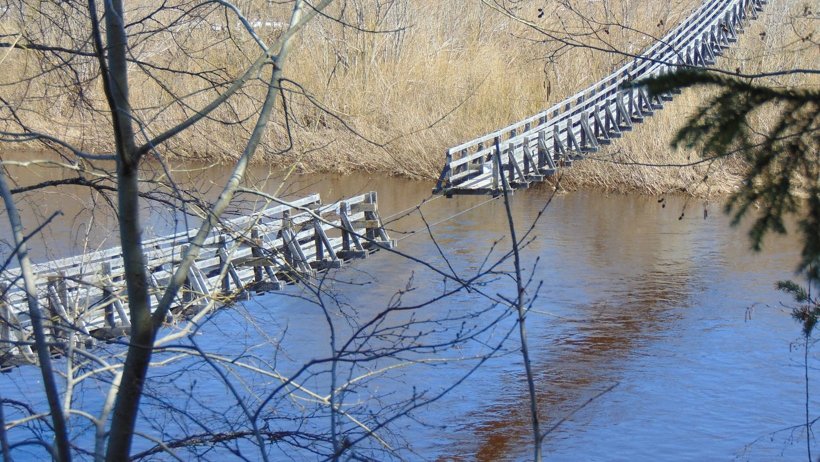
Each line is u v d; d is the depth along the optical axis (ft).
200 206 18.28
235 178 17.34
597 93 74.79
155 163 29.37
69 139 27.17
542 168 71.15
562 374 46.65
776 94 11.20
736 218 11.98
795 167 11.50
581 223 78.64
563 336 51.93
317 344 45.78
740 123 11.27
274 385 36.35
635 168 86.48
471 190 60.39
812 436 39.68
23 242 13.93
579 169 91.91
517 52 98.94
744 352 49.75
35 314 13.71
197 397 32.27
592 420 41.70
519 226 77.66
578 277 63.21
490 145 80.28
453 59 103.86
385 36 94.43
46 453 28.40
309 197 44.96
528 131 71.31
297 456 29.48
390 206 82.69
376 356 16.16
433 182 90.99
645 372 47.01
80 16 23.59
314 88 81.92
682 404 43.39
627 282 61.93
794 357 48.85
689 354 49.52
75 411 14.90
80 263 28.12
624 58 70.13
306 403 33.73
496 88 96.99
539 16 24.91
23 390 36.58
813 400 43.62
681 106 85.40
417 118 93.45
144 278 16.52
